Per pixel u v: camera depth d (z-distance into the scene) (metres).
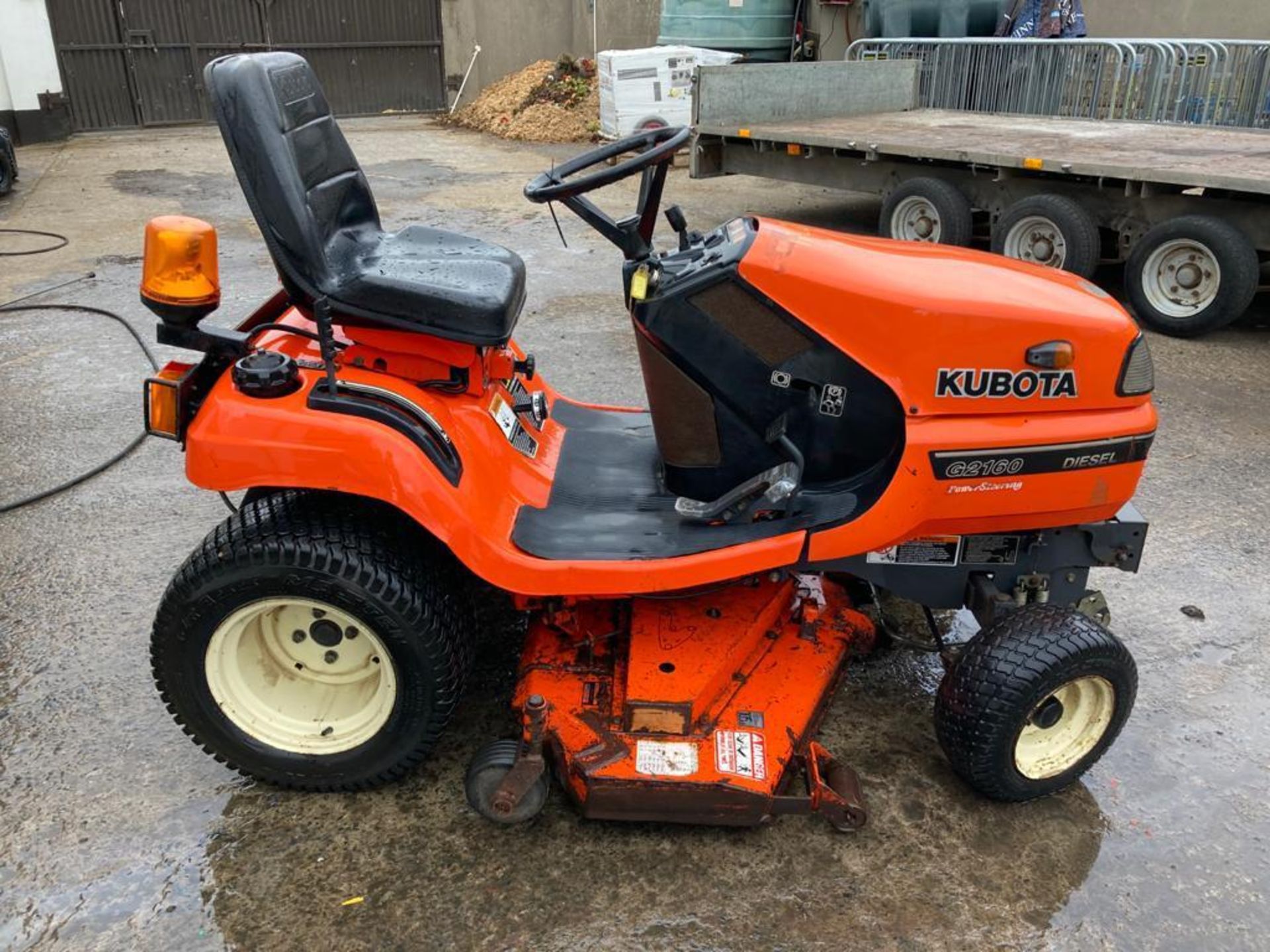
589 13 14.82
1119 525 2.52
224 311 6.10
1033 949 2.11
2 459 4.18
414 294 2.28
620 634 2.58
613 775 2.22
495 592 3.27
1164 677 2.98
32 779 2.50
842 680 2.74
